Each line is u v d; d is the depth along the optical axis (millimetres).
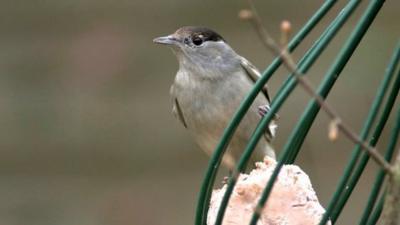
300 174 6340
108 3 14000
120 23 13891
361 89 12844
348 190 6566
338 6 13328
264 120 5992
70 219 12602
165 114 13219
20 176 12914
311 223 6219
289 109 12609
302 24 13719
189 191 12711
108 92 13406
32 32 13906
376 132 6508
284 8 13797
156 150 13023
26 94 13438
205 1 13945
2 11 14055
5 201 12711
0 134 13172
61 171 12961
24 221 12633
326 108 4641
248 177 6348
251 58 13539
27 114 13320
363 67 12953
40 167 12992
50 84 13516
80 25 13906
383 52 12992
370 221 6520
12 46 13805
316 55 5785
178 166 12906
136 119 13211
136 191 12758
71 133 13172
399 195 4855
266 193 5664
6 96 13391
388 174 4844
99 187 12820
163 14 13977
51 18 13977
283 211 6215
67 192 12805
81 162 13000
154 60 13609
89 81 13516
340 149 12320
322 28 13281
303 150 12375
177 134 13086
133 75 13539
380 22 13172
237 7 13930
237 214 6285
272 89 12805
